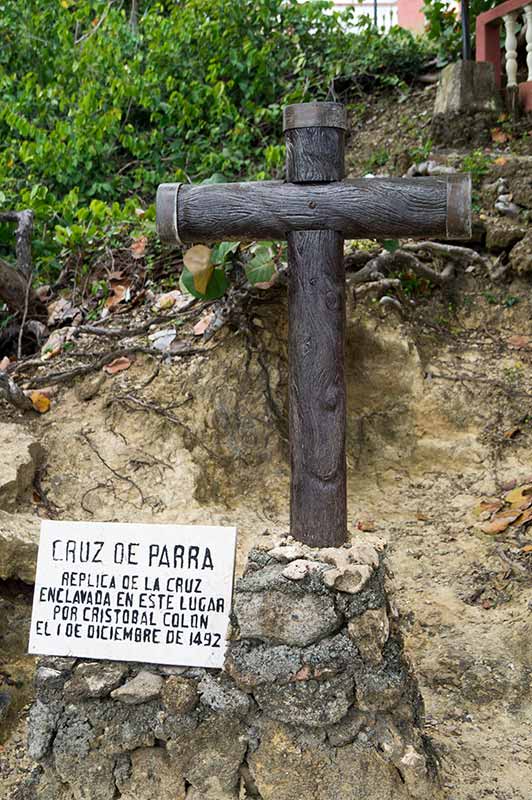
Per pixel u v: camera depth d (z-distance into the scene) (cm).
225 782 256
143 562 266
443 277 514
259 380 456
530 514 407
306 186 252
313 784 248
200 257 319
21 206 627
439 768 274
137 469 416
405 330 484
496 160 555
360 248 511
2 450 401
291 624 248
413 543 405
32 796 270
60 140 673
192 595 261
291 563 252
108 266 551
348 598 248
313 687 247
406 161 595
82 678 264
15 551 353
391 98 695
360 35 754
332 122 251
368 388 478
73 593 269
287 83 735
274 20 749
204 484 420
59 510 397
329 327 252
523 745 297
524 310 505
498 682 323
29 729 268
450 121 607
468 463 453
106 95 715
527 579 373
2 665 346
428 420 469
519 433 456
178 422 434
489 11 622
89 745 263
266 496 434
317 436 254
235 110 702
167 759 261
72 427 437
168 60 723
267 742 251
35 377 462
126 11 852
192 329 474
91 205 564
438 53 711
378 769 246
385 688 246
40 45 762
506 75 642
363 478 460
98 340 487
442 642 344
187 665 259
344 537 260
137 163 709
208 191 256
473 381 473
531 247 502
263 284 461
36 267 594
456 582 378
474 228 520
